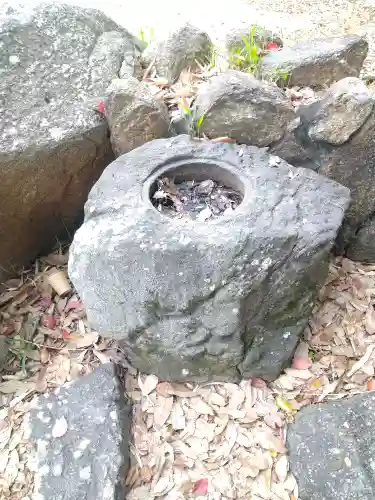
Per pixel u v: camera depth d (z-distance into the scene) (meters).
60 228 0.87
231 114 0.75
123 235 0.63
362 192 0.78
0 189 0.74
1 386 0.71
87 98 0.80
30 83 0.78
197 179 0.73
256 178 0.69
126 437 0.63
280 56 0.90
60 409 0.64
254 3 1.45
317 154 0.77
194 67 0.92
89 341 0.75
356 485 0.55
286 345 0.67
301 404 0.66
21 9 0.84
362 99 0.71
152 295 0.61
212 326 0.61
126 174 0.70
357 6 1.42
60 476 0.59
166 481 0.61
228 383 0.68
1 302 0.81
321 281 0.66
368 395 0.63
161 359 0.65
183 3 1.45
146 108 0.75
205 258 0.61
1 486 0.61
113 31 0.93
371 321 0.75
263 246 0.61
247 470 0.61
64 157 0.77
